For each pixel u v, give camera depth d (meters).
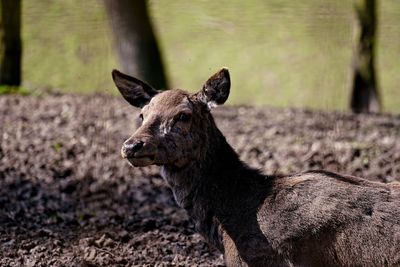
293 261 12.62
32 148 22.61
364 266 12.29
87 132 24.06
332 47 29.66
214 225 13.33
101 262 15.06
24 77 41.31
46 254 15.44
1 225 16.92
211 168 13.47
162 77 33.38
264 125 26.12
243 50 44.59
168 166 13.58
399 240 12.12
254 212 12.96
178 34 45.69
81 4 38.75
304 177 13.02
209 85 13.47
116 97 30.06
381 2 45.81
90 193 19.17
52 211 17.88
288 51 44.12
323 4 24.86
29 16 43.81
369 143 23.22
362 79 31.69
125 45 32.94
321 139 23.75
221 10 46.16
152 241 16.28
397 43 44.47
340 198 12.52
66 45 42.75
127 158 12.81
